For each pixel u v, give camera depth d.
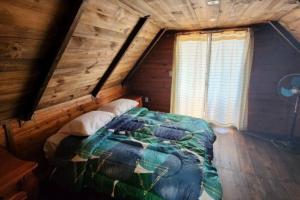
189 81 4.04
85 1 1.30
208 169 1.70
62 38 1.43
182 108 4.22
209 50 3.75
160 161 1.71
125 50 2.66
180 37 3.85
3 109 1.67
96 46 2.07
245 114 3.73
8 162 1.38
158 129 2.42
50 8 1.21
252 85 3.62
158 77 4.27
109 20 1.90
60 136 2.11
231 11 2.33
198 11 2.29
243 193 2.12
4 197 1.21
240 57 3.58
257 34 3.40
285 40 3.27
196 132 2.36
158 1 1.84
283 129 3.59
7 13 1.03
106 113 2.58
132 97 4.15
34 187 1.44
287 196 2.07
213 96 3.95
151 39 3.67
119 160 1.74
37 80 1.68
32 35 1.28
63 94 2.31
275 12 2.39
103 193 1.60
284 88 3.19
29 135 1.98
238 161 2.76
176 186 1.46
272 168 2.59
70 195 1.79
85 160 1.78
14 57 1.31
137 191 1.50
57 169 1.80
